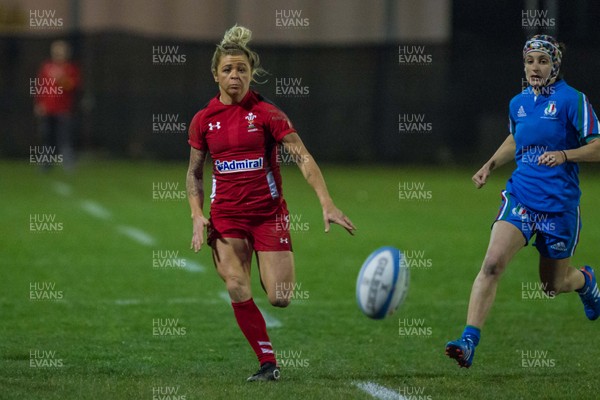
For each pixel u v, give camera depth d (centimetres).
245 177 2417
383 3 9900
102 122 9862
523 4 9475
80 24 10031
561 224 2531
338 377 2448
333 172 8856
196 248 2389
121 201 6662
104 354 2694
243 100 2419
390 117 9769
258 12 9994
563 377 2458
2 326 3073
